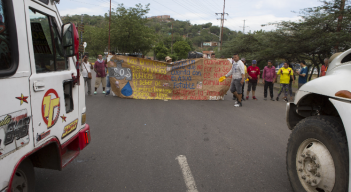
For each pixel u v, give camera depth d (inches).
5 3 80.5
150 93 399.5
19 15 85.9
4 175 78.2
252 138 213.3
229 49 1008.9
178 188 130.9
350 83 101.4
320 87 113.9
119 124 247.0
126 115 283.9
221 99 407.2
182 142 199.5
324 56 546.0
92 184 133.8
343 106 97.0
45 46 104.5
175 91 402.0
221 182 137.6
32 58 92.2
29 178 100.1
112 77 394.6
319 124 107.0
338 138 97.5
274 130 239.5
